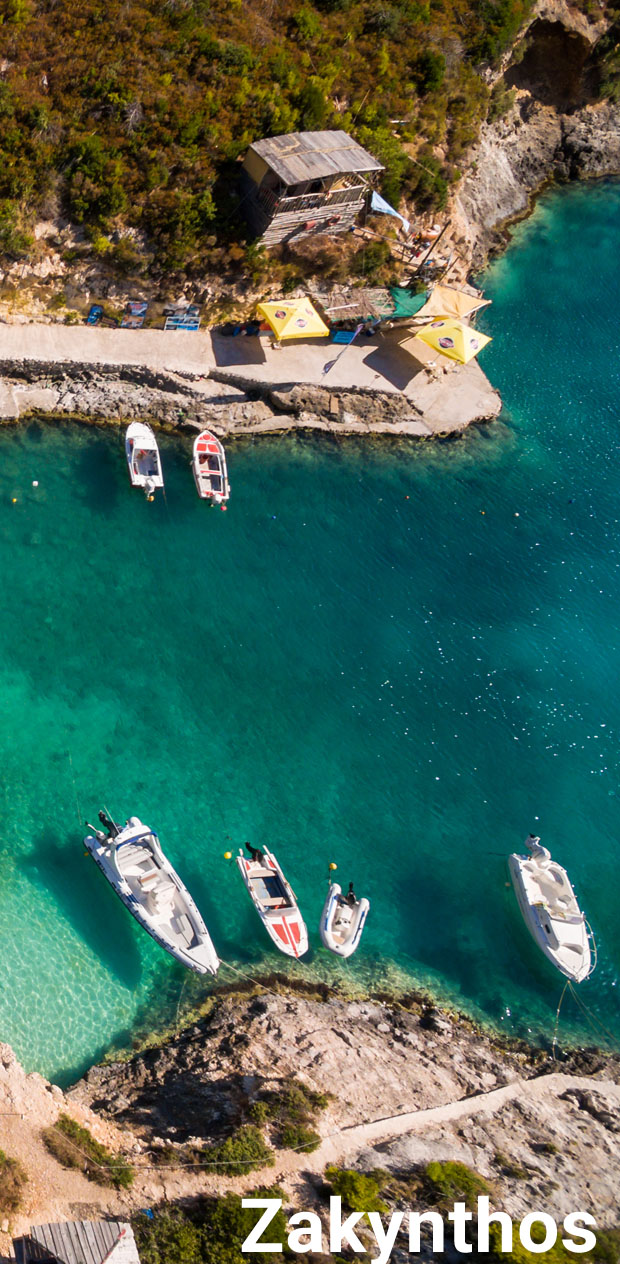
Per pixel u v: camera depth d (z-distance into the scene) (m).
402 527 49.09
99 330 48.34
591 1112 33.66
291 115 50.00
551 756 43.47
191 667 42.50
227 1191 26.69
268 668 43.38
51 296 47.44
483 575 48.34
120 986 33.88
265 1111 29.11
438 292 53.66
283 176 45.69
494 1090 33.12
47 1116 27.88
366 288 52.69
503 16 58.31
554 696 45.16
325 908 36.41
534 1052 35.66
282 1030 32.78
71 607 42.62
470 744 43.19
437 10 57.62
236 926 36.19
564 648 46.62
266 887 36.50
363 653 44.75
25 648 41.03
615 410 55.97
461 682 44.81
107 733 39.75
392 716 43.25
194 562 45.38
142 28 48.50
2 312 46.66
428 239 55.22
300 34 52.47
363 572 47.25
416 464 51.31
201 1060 31.47
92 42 47.81
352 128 52.66
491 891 39.28
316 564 46.94
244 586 45.41
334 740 42.00
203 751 40.31
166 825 37.97
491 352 56.94
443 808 41.19
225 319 50.53
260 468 48.91
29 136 45.59
